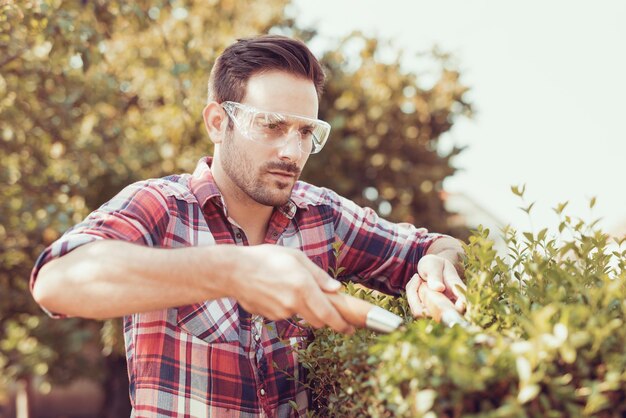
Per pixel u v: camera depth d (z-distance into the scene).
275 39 1.67
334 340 1.24
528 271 1.17
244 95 1.61
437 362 0.87
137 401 1.53
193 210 1.65
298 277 1.02
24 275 6.79
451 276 1.41
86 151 6.61
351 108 10.39
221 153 1.67
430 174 10.94
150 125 7.81
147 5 5.00
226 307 1.58
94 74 6.07
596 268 1.29
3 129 5.46
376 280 1.90
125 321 1.66
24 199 6.08
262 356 1.57
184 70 5.31
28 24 3.60
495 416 0.81
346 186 10.21
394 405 0.95
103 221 1.39
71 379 9.41
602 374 0.89
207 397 1.52
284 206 1.75
